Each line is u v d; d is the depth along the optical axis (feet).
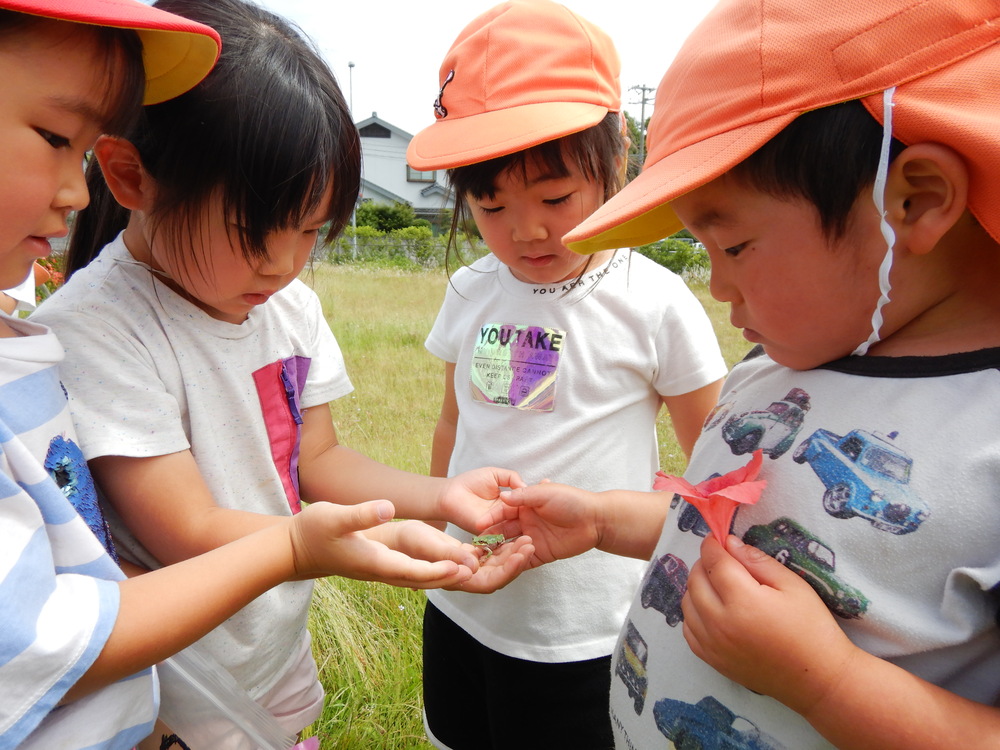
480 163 2.02
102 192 1.85
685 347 2.15
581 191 2.07
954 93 0.96
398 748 2.77
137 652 1.21
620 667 1.57
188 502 1.62
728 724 1.24
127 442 1.53
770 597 1.10
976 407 1.04
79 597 1.17
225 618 1.37
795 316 1.16
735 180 1.12
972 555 1.01
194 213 1.50
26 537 1.12
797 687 1.08
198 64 1.38
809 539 1.15
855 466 1.12
